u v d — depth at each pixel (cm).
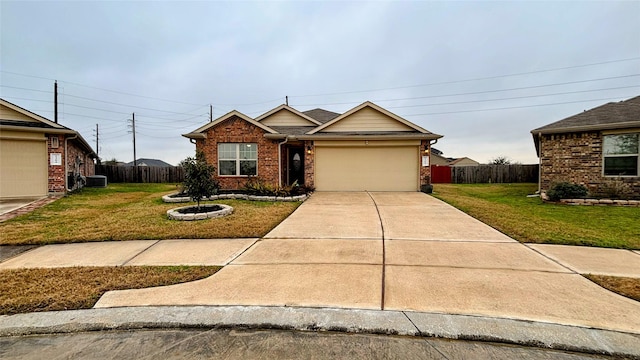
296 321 286
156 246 546
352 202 1034
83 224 715
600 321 281
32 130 1109
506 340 255
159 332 276
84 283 378
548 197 1064
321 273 409
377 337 264
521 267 425
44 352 249
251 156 1352
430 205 962
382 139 1345
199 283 379
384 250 510
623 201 973
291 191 1149
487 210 867
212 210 850
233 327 281
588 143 1140
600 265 431
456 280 381
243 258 475
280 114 1739
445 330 268
